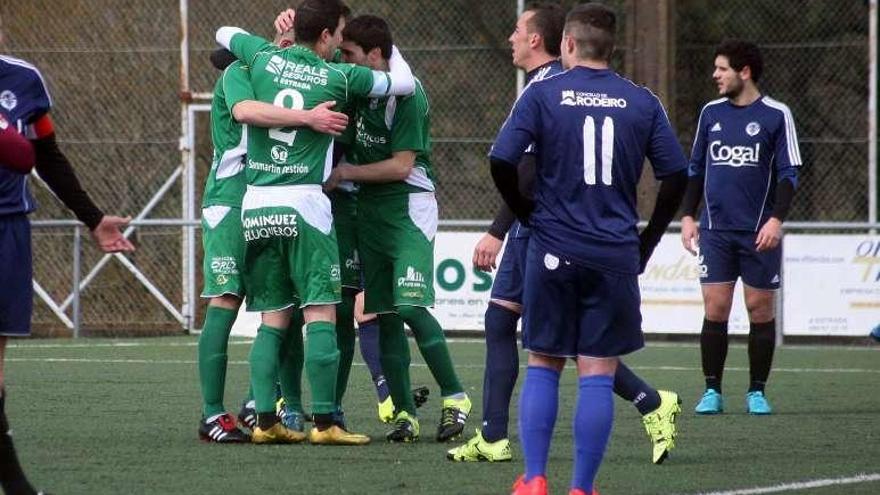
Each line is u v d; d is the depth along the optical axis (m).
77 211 19.89
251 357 26.05
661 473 23.08
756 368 31.95
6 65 19.38
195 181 57.25
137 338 53.22
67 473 22.52
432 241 27.08
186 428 28.08
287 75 25.28
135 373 39.31
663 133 19.73
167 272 56.53
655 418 24.06
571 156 19.23
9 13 59.47
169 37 58.94
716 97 62.03
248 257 25.73
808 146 60.69
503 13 59.16
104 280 56.53
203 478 22.11
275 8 59.41
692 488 21.61
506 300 24.11
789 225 49.56
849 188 60.16
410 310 26.53
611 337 19.38
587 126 19.27
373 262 27.03
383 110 26.47
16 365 41.62
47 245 56.59
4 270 19.36
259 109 24.95
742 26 63.25
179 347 48.22
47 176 19.78
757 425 29.66
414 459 24.27
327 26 25.80
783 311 49.66
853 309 49.19
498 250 23.14
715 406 31.84
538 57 24.41
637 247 19.52
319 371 25.73
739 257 32.03
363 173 26.31
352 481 21.95
